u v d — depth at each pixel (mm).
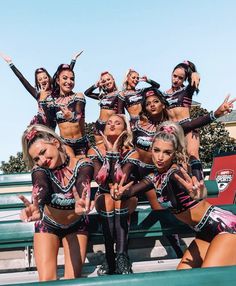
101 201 4348
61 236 3859
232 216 3713
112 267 4328
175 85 6168
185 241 5543
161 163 3621
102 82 7023
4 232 4383
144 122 4832
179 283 2428
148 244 5230
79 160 3613
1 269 4883
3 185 7949
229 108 4383
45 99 5621
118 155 4301
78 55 7793
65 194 3533
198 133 5895
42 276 3594
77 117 5453
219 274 2475
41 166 3486
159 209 5027
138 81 7043
